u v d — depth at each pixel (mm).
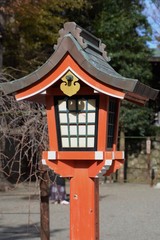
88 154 4570
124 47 19750
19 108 5676
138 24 19938
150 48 20547
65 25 4605
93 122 4617
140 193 16188
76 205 4688
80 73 4430
